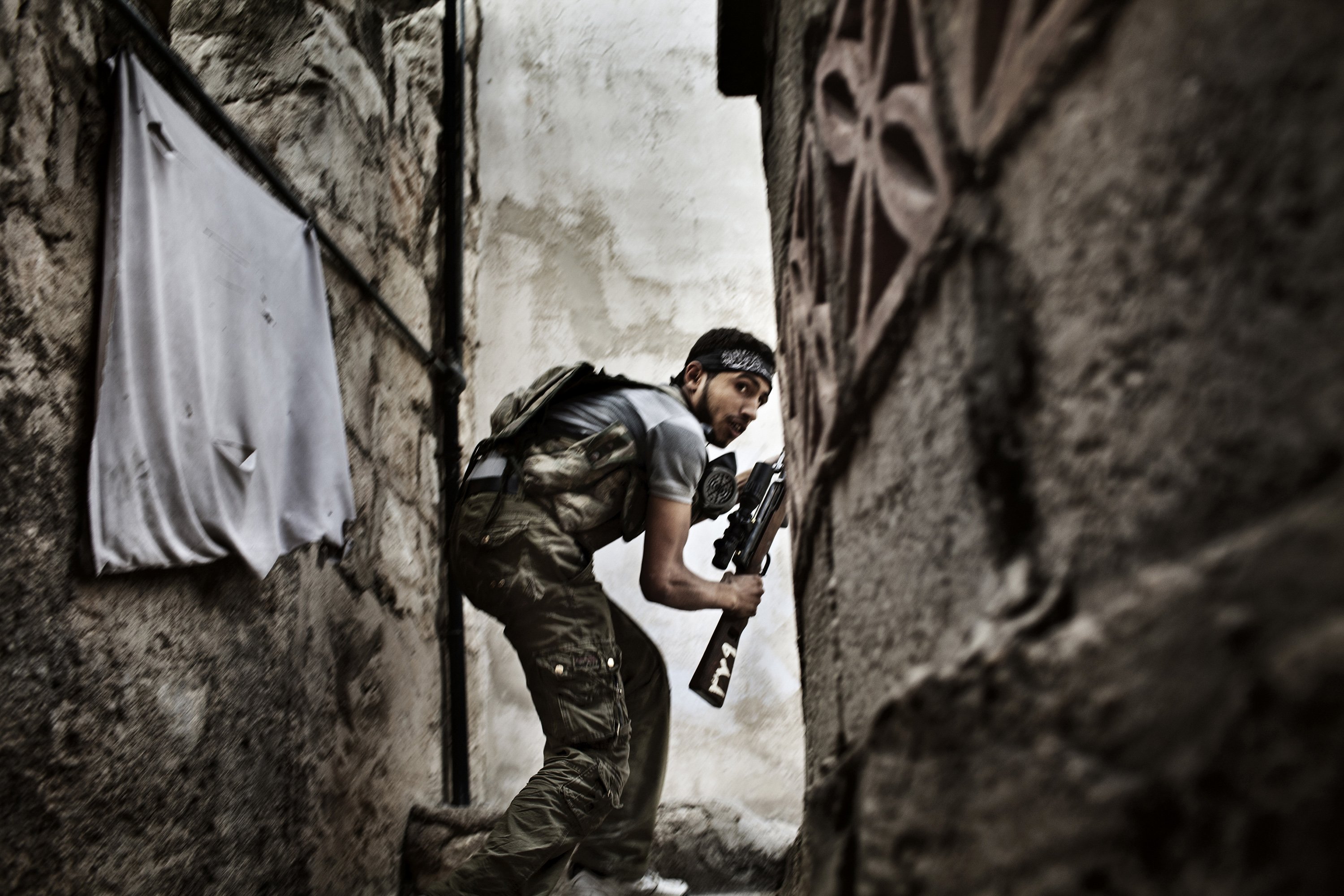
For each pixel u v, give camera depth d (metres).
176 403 1.29
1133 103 0.27
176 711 1.28
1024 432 0.33
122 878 1.14
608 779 1.44
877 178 0.50
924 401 0.43
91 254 1.19
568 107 3.27
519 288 3.09
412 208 2.63
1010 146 0.34
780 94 0.91
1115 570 0.28
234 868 1.39
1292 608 0.20
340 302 1.99
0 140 1.04
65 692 1.07
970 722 0.33
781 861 1.91
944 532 0.40
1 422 1.01
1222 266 0.23
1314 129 0.21
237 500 1.41
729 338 1.81
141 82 1.30
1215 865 0.22
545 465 1.53
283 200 1.80
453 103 2.91
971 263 0.37
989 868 0.30
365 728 1.92
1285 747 0.20
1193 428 0.24
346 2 2.30
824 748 0.68
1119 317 0.28
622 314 3.08
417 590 2.35
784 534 2.84
